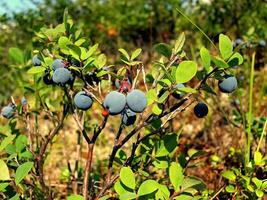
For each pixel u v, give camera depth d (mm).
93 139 219
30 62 325
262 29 612
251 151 340
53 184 352
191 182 204
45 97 312
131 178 198
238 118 360
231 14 642
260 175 281
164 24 877
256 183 243
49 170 440
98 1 1029
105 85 249
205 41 625
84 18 952
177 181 204
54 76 214
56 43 241
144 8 983
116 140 223
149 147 245
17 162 236
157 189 209
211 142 451
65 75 213
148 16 934
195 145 447
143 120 220
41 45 253
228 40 201
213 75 204
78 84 254
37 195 256
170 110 206
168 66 219
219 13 655
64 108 250
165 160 234
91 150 220
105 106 193
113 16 1013
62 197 334
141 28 956
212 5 667
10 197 231
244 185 257
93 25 965
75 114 222
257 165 269
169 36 853
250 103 293
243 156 303
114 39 968
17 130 282
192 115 540
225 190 280
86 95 207
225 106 469
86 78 220
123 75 220
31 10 751
